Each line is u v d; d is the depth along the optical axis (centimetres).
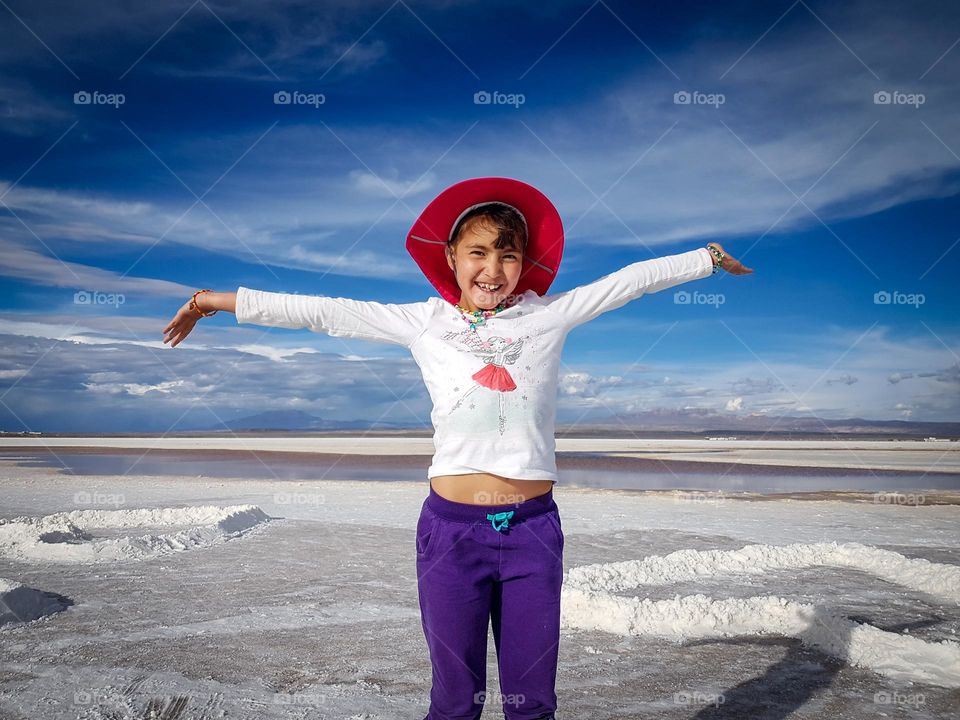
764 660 371
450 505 212
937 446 4969
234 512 871
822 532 850
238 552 679
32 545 672
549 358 226
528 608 208
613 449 4128
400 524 885
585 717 297
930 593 526
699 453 3434
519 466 210
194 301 232
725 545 750
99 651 380
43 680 337
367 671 352
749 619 437
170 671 350
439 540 212
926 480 1734
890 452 3712
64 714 296
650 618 432
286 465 2233
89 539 758
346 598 499
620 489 1441
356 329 229
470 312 233
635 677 346
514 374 218
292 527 850
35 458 2681
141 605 479
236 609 470
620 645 396
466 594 209
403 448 3922
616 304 243
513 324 228
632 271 246
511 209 239
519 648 208
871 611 472
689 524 908
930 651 368
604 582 545
